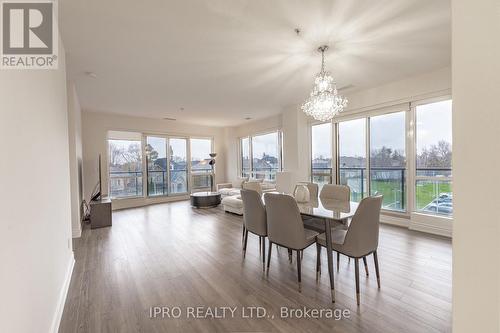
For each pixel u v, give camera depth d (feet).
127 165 22.11
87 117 19.83
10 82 3.85
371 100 14.88
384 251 10.36
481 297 1.96
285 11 7.07
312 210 8.40
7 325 3.34
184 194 26.02
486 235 1.93
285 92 14.90
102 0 6.44
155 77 12.16
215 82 12.98
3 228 3.32
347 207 8.89
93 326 6.00
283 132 19.65
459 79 2.06
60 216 7.50
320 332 5.74
